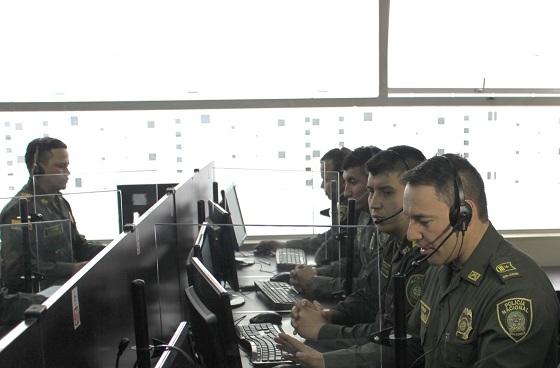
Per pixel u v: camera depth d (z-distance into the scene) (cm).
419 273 158
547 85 353
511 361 115
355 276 186
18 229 228
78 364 106
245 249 218
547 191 365
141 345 135
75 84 360
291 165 368
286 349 165
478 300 126
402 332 145
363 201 237
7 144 360
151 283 167
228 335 121
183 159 371
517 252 129
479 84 354
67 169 304
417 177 127
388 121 364
